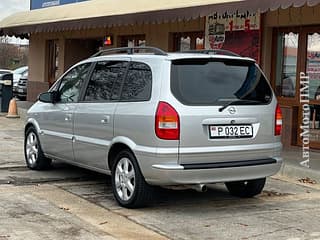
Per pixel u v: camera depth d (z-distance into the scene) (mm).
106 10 14258
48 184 8219
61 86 8523
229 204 7270
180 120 6332
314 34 11328
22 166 9516
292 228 6223
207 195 7770
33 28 17672
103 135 7242
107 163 7258
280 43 12086
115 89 7234
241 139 6676
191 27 14148
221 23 13023
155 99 6477
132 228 6102
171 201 7363
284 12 11617
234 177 6656
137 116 6617
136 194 6688
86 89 7844
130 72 7098
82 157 7785
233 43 12742
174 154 6320
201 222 6379
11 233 5789
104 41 17625
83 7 16016
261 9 9086
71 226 6113
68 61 19641
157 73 6594
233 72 6906
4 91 18984
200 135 6422
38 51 21062
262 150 6852
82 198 7402
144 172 6520
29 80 21734
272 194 7922
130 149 6719
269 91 7105
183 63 6645
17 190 7766
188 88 6527
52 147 8547
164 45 15086
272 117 6973
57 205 7000
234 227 6207
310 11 11094
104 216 6551
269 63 12141
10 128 15094
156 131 6344
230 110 6617
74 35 19000
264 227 6234
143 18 12336
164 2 12133
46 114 8664
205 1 10672
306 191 8164
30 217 6414
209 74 6730
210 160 6508
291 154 10594
